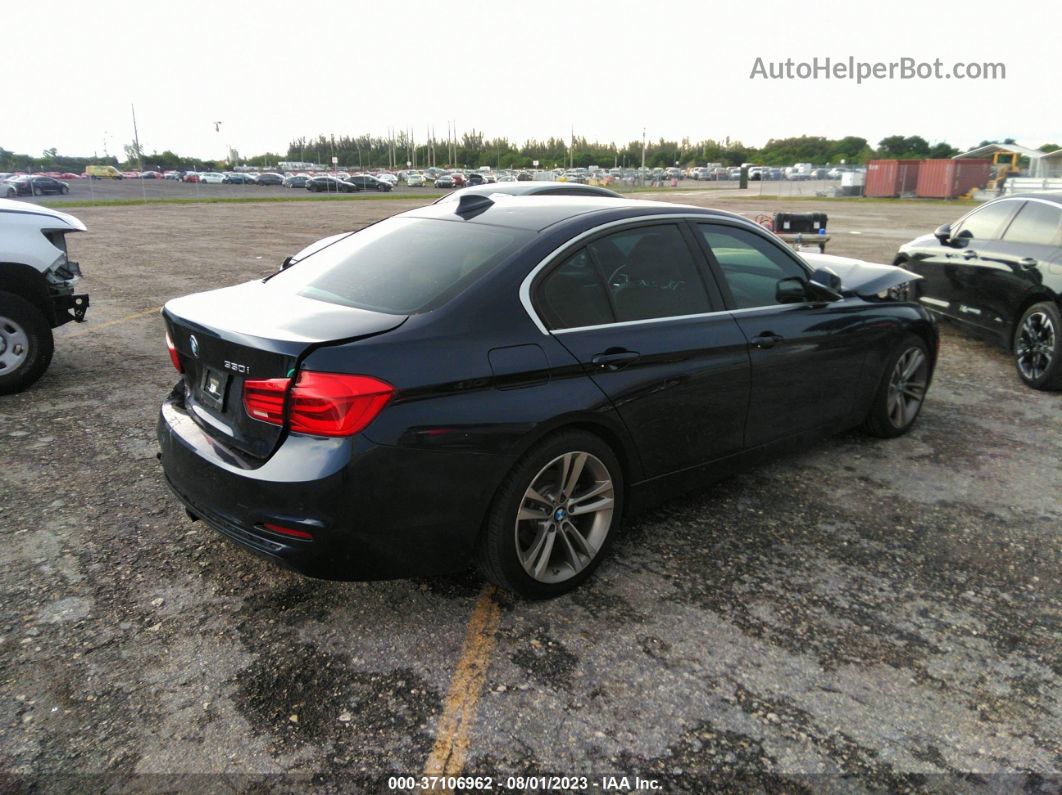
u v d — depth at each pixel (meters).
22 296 5.72
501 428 2.69
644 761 2.25
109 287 10.44
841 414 4.36
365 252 3.40
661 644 2.79
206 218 25.78
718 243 3.68
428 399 2.56
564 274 3.04
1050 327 5.93
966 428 5.17
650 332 3.21
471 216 3.46
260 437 2.61
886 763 2.26
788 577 3.25
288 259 4.45
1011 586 3.22
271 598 3.03
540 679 2.58
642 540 3.55
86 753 2.23
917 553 3.47
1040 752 2.31
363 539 2.54
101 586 3.09
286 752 2.26
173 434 2.96
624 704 2.47
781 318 3.83
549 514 2.97
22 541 3.42
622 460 3.23
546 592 3.00
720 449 3.62
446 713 2.42
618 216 3.33
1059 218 6.33
